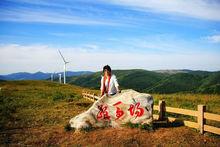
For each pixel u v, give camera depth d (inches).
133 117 489.1
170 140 417.4
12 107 911.0
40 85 3371.1
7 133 520.1
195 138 421.7
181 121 498.6
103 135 454.6
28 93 1701.5
